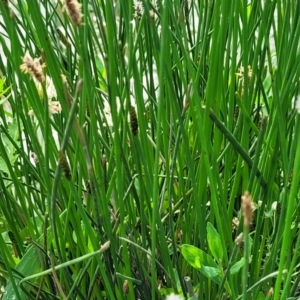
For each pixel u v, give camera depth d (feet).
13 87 0.68
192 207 0.67
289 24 0.64
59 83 0.53
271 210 0.64
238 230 0.62
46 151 0.53
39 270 0.66
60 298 0.63
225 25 0.53
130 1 0.58
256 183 0.63
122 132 0.62
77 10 0.41
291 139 0.66
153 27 0.56
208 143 0.57
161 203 0.68
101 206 0.60
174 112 0.65
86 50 0.50
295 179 0.41
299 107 0.40
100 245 0.62
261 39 0.63
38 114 0.60
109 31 0.50
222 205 0.59
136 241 0.68
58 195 0.68
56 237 0.56
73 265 0.67
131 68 0.55
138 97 0.57
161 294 0.61
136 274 0.69
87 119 0.63
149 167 0.63
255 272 0.66
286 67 0.60
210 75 0.54
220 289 0.53
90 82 0.50
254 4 0.67
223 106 0.67
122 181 0.57
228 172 0.63
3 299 0.63
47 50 0.51
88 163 0.48
